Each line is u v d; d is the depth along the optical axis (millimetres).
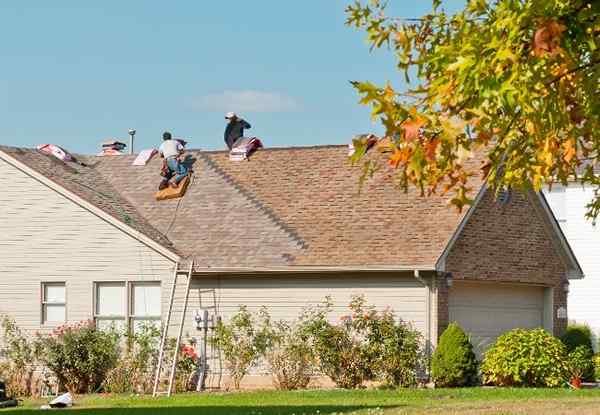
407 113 12883
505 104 12883
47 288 46688
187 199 49125
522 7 13211
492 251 45000
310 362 41938
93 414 32000
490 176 15008
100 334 44125
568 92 14000
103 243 45906
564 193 65375
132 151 63156
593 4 13352
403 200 45188
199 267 44312
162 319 44781
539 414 28547
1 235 47375
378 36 16578
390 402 33969
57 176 48312
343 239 43844
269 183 49000
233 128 51969
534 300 48281
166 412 32312
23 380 45562
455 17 15906
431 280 41656
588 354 45844
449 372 40438
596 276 64312
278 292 43656
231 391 41906
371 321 41281
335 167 48812
